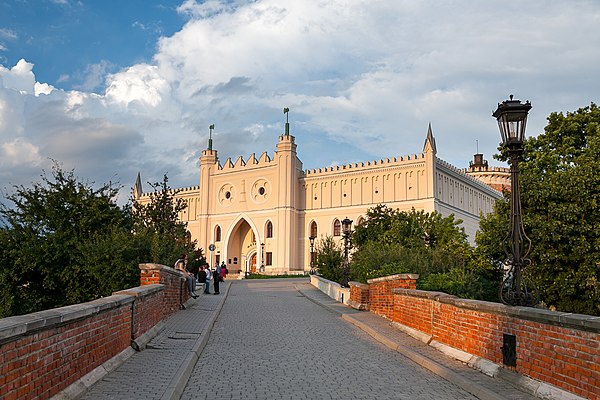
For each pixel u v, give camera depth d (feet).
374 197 210.38
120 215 83.05
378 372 33.35
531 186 88.02
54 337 21.88
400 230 135.44
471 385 27.89
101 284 69.41
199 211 255.29
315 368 34.32
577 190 81.82
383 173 209.26
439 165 203.31
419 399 26.55
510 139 32.42
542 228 82.74
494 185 269.03
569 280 81.20
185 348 37.86
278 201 227.40
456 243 119.24
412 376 32.19
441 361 34.94
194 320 56.39
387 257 94.07
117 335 31.86
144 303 39.37
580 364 22.50
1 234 72.95
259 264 230.48
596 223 80.53
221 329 53.57
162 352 36.06
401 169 204.64
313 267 175.22
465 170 273.75
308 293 107.04
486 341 31.78
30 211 76.79
